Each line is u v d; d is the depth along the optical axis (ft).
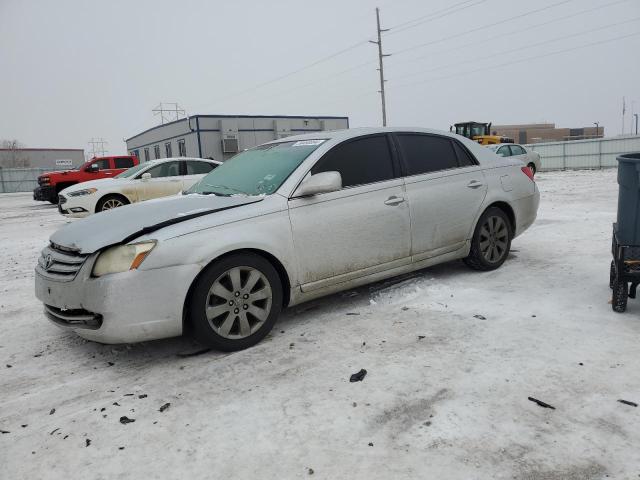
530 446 7.19
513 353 10.28
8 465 7.47
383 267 13.75
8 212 57.93
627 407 8.06
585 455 6.93
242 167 14.23
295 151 13.51
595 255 18.48
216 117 120.78
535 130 340.18
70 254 10.92
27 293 18.03
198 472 7.03
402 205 13.92
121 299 10.00
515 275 16.22
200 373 10.27
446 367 9.83
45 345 12.56
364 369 9.94
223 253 10.75
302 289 12.26
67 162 263.08
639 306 12.68
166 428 8.23
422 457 7.07
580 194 42.24
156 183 37.19
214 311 10.86
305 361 10.53
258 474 6.91
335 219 12.62
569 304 13.07
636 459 6.79
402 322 12.47
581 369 9.41
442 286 15.26
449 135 16.05
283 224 11.76
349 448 7.38
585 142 105.60
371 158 13.79
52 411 9.06
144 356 11.43
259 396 9.12
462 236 15.57
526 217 17.56
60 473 7.20
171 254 10.28
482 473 6.66
